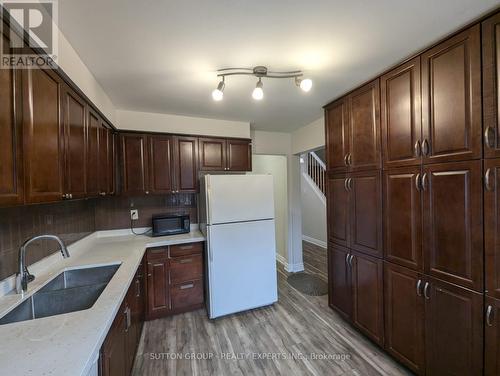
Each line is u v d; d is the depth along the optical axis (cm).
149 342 220
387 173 184
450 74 141
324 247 539
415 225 164
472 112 131
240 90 221
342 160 230
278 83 207
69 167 144
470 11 124
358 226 213
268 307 281
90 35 138
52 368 80
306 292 319
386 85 184
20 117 99
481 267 129
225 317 261
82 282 181
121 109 269
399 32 141
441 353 150
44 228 167
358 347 208
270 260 279
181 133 295
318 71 187
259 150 381
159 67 178
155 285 258
